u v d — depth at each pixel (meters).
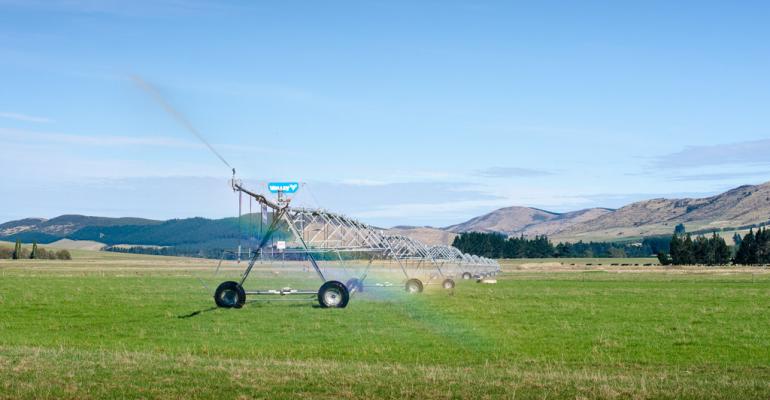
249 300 43.25
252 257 40.09
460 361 22.94
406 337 27.95
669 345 26.41
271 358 23.02
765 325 32.38
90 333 28.89
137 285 61.47
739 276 89.12
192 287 58.44
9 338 27.36
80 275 81.38
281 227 40.69
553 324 32.44
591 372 20.69
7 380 16.78
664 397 15.91
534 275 94.31
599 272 105.69
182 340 27.06
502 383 17.22
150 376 17.50
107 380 16.97
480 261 87.94
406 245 66.56
